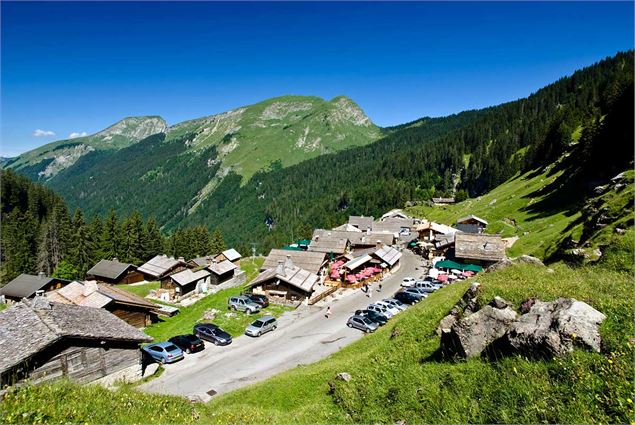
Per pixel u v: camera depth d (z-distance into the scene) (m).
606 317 11.70
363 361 21.58
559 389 9.92
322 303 57.97
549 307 12.78
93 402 14.36
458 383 12.40
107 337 29.11
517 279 20.47
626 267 23.59
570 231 41.66
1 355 24.09
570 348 10.95
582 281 18.58
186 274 72.19
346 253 92.62
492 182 180.50
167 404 17.12
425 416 11.80
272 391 22.89
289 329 46.78
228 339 42.47
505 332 13.09
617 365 9.76
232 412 18.03
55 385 15.24
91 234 115.94
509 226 86.50
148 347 38.34
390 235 101.19
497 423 9.92
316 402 18.00
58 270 101.88
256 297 57.31
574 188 82.06
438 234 103.50
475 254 71.56
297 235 166.62
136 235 121.25
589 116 125.25
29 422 11.75
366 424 13.27
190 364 37.16
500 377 11.53
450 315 19.19
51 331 26.06
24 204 164.00
